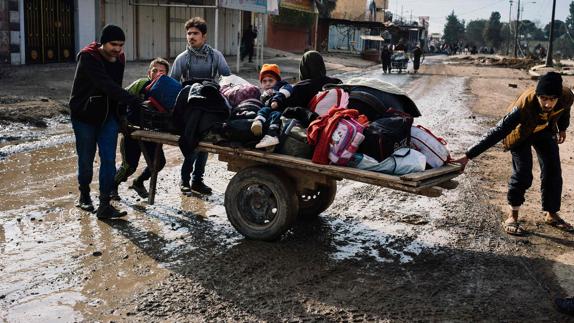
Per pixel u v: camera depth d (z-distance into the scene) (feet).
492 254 17.51
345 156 15.47
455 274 15.96
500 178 26.68
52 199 20.53
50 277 14.61
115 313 12.99
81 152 18.95
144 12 76.69
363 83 18.47
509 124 17.42
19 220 18.33
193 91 17.66
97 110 18.42
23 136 30.53
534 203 22.77
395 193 23.66
